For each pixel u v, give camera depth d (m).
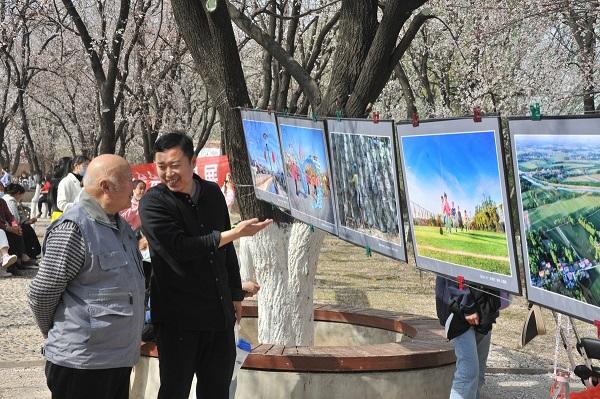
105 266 3.51
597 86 14.64
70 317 3.47
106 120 11.62
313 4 17.48
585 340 3.84
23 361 7.25
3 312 9.84
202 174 10.05
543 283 3.21
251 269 7.66
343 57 5.83
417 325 6.06
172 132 4.14
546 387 6.51
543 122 3.05
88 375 3.47
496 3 15.36
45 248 3.49
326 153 4.82
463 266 3.73
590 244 2.88
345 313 6.81
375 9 5.82
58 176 9.52
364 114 5.82
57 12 16.25
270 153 5.66
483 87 17.86
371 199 4.41
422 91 24.59
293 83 20.83
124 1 12.12
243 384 4.81
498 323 9.87
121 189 3.59
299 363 4.75
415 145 3.93
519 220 3.30
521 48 16.83
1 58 22.06
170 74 19.08
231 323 4.18
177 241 3.99
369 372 4.78
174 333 4.06
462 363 4.74
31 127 41.53
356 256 17.72
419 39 20.98
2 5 18.91
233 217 14.79
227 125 6.18
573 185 2.94
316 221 5.18
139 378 5.17
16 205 14.09
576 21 12.48
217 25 5.87
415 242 4.15
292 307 6.24
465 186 3.58
